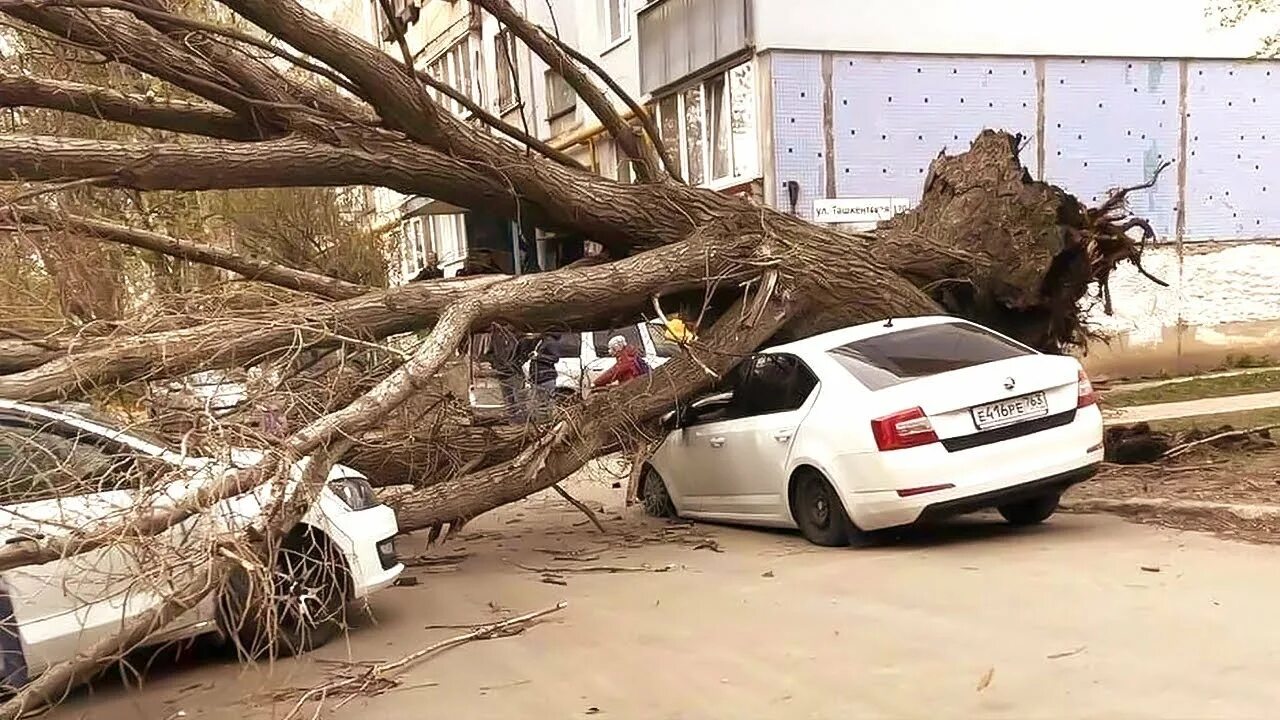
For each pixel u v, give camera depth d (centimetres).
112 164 781
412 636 595
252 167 823
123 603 461
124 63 837
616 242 992
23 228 767
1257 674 427
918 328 803
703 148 1845
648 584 679
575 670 507
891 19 1706
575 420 843
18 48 971
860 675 465
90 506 487
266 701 491
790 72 1662
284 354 727
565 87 2378
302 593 541
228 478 499
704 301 961
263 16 770
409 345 820
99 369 668
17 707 434
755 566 702
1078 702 413
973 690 435
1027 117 1795
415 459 866
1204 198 1925
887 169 1712
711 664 498
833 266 945
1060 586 578
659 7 1928
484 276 888
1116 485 845
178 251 921
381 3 809
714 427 858
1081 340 1097
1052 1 1797
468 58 2838
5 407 538
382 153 869
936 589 596
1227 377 1736
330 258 2120
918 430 675
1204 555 623
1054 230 976
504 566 784
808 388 768
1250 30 1906
